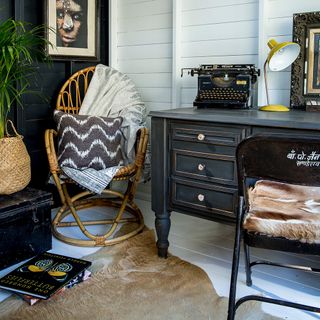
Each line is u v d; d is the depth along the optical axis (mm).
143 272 2086
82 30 3090
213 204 2004
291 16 2426
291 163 1263
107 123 2602
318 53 2240
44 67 2928
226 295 1875
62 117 2551
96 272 2082
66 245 2416
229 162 1918
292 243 1355
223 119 1887
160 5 3021
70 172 2424
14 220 2145
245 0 2602
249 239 1408
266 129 1786
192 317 1699
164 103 3115
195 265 2172
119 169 2473
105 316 1705
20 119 2770
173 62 2928
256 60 2604
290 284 1992
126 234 2527
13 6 2656
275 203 1499
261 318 1690
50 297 1830
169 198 2170
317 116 1885
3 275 2061
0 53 2217
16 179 2303
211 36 2773
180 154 2080
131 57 3256
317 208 1465
